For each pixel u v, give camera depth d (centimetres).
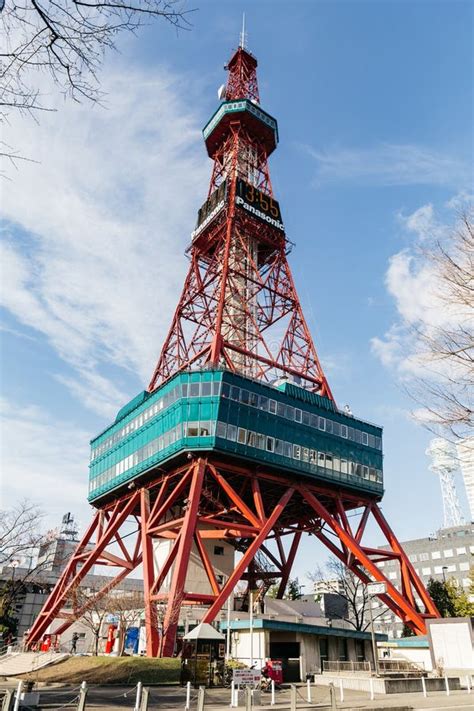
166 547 6750
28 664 5131
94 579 11712
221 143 9844
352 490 6912
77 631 8200
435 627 5009
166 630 4559
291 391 6731
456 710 2492
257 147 9694
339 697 3181
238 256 8100
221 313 6894
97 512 7788
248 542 7256
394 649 5650
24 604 9644
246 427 5950
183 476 5975
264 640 4534
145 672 3988
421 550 13438
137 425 6856
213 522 5338
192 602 5725
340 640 5094
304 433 6512
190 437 5656
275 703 2825
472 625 4769
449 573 12706
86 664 4506
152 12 784
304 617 5928
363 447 7181
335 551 6869
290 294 8331
